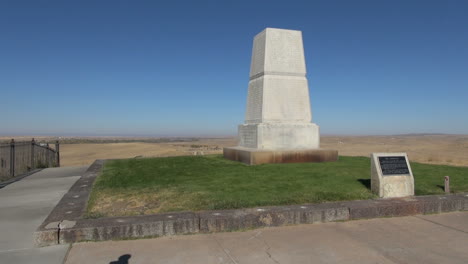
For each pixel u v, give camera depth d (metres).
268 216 6.29
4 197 9.16
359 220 6.74
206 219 5.98
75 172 14.52
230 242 5.54
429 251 5.22
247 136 13.75
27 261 4.80
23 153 15.23
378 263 4.79
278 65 13.23
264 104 13.02
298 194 7.78
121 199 7.57
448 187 8.42
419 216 7.06
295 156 12.69
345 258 4.95
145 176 10.51
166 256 4.98
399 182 7.84
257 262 4.80
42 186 10.94
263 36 13.39
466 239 5.74
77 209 6.71
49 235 5.40
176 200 7.35
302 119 13.45
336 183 8.94
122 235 5.64
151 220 5.86
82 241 5.51
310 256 5.02
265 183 8.95
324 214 6.59
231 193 7.88
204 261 4.82
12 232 6.11
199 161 13.91
